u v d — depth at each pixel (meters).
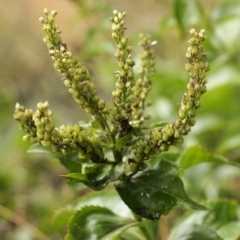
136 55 1.40
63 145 0.81
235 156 1.40
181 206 0.83
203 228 0.96
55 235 1.33
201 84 0.81
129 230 0.95
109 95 2.05
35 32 2.68
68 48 0.83
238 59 1.42
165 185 0.84
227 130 1.42
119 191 0.84
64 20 2.74
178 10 1.25
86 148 0.82
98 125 0.85
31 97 2.38
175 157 0.95
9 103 2.10
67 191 1.56
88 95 0.82
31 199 1.52
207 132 1.51
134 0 2.44
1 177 1.61
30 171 1.67
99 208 0.92
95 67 1.99
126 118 0.83
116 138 0.84
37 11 2.75
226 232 0.99
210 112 1.56
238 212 1.00
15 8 2.71
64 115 2.13
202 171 1.32
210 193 1.31
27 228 1.34
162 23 1.36
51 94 2.33
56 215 1.01
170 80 1.54
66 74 0.82
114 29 0.83
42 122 0.80
